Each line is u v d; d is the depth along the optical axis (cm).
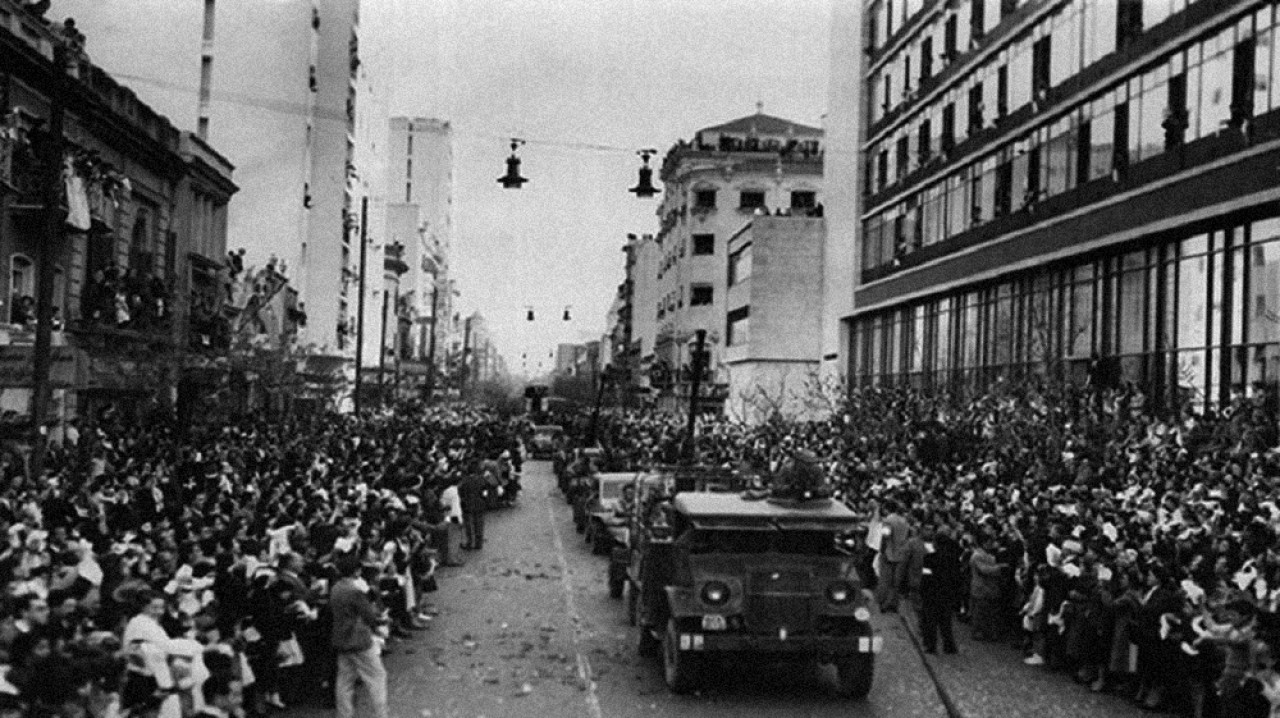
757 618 1301
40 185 2792
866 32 6181
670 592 1348
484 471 3353
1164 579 1279
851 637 1303
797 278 7250
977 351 4634
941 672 1473
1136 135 3425
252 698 1181
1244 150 2848
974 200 4666
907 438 3338
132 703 897
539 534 2917
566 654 1538
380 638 1380
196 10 6178
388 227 11838
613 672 1441
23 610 884
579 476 3266
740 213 8988
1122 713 1274
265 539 1464
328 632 1255
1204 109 3070
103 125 3409
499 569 2302
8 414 2320
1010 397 3231
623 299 15038
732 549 1364
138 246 3884
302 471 2489
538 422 7700
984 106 4562
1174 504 1809
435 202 15188
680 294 9269
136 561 1166
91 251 3350
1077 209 3712
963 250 4675
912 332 5475
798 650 1294
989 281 4466
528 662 1487
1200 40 3092
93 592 1060
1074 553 1484
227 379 3881
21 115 2795
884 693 1361
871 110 6166
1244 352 2894
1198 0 3092
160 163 3997
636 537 1717
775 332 7231
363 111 8462
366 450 3225
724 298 8906
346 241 7700
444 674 1415
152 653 929
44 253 1833
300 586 1234
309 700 1262
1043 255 3916
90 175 3158
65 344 2767
